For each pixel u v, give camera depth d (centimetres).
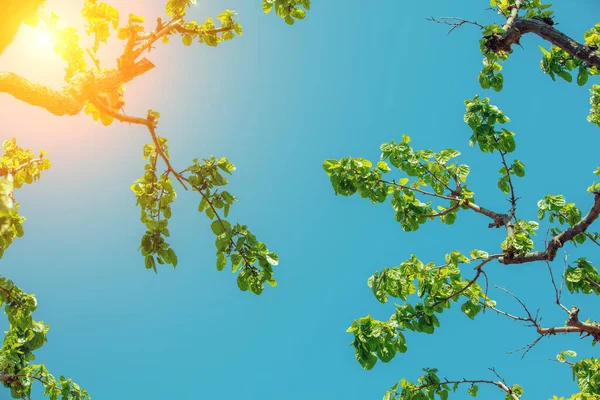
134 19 643
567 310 653
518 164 788
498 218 719
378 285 732
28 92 412
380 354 692
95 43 619
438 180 810
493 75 825
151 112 667
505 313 692
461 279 754
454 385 745
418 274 748
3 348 854
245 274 722
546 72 792
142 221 744
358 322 703
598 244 746
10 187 182
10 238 761
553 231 777
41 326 872
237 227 713
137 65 601
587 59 597
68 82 505
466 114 814
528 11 714
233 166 727
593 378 694
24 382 864
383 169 795
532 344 679
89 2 612
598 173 764
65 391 914
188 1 759
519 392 732
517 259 644
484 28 684
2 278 788
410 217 809
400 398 751
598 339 643
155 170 738
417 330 732
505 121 789
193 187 722
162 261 721
